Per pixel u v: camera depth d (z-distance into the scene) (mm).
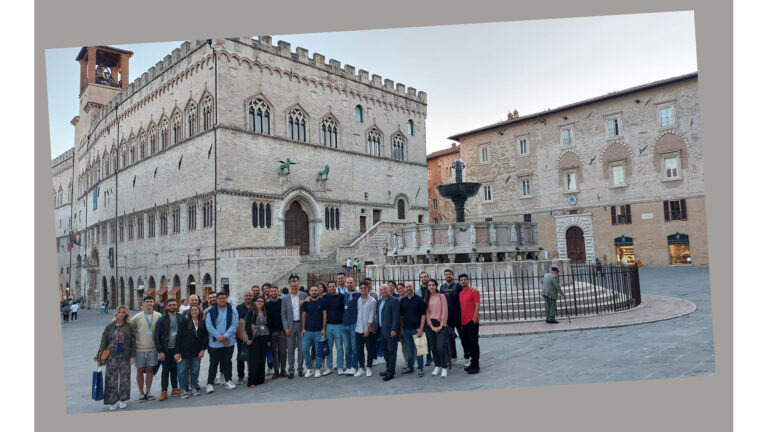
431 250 22188
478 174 58188
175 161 42531
